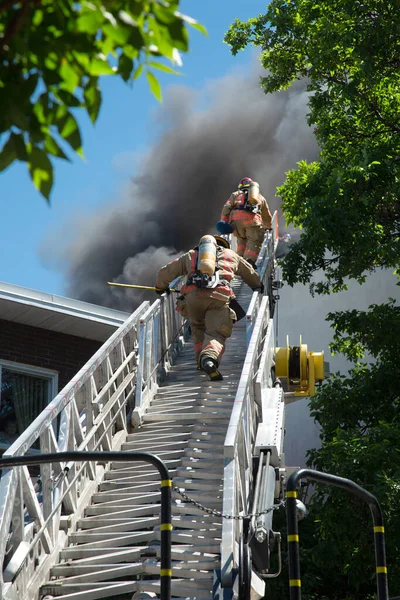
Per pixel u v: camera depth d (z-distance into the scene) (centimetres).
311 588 1341
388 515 1094
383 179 1411
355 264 1458
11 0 246
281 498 820
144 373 962
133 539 718
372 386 1447
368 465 1138
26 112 259
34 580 674
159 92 269
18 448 676
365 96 1511
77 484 779
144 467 830
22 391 1233
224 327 938
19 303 1195
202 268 942
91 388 830
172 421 902
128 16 255
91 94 264
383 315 1480
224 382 970
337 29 1403
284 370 1080
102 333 1298
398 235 1516
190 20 259
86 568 695
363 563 1147
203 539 694
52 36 258
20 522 671
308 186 1491
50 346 1272
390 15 1406
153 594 664
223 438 844
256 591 641
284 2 1642
